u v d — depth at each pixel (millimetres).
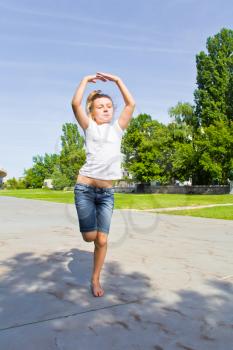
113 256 5074
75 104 3232
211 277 3973
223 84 43906
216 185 39812
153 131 43062
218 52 44750
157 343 2375
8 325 2639
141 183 45125
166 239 6664
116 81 3371
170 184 46000
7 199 23516
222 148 36688
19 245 5941
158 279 3881
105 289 3518
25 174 85750
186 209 15008
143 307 3021
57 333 2510
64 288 3539
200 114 45188
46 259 4855
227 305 3098
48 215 11719
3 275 4012
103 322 2707
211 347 2326
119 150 3330
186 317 2820
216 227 8555
